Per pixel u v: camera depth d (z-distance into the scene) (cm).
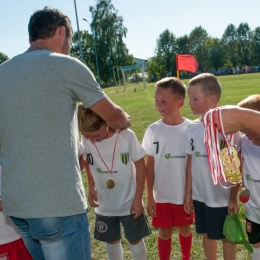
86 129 235
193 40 7619
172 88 281
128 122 244
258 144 237
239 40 7669
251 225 246
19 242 242
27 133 174
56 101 176
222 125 136
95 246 347
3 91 181
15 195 175
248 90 2098
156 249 328
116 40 5522
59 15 198
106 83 5734
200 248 325
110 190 266
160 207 292
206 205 260
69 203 177
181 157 283
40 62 178
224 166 173
